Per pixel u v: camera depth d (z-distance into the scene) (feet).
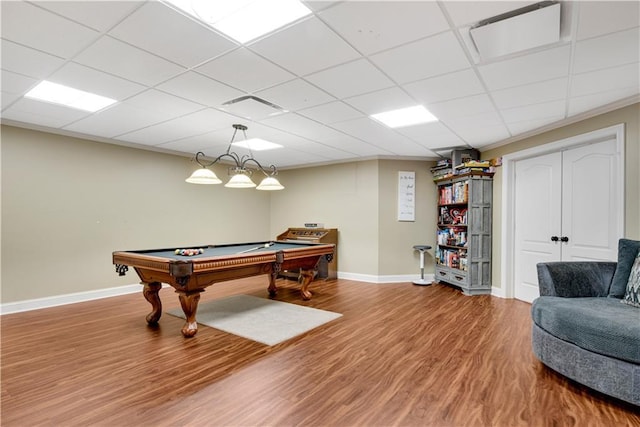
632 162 9.66
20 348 8.90
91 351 8.73
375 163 18.86
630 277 8.03
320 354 8.63
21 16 5.87
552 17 5.78
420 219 18.95
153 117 11.70
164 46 6.93
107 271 14.79
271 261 11.81
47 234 13.07
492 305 13.58
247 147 16.69
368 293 15.76
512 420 5.78
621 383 6.07
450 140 14.98
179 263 8.90
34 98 9.98
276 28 6.25
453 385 7.00
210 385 6.97
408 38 6.58
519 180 14.53
